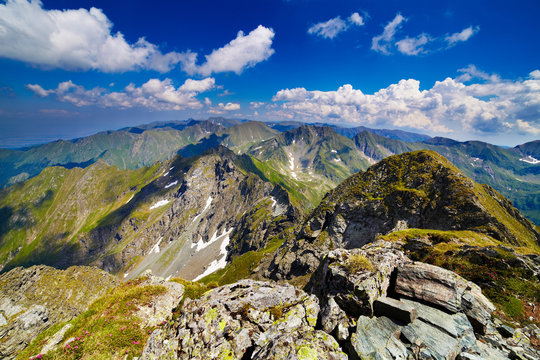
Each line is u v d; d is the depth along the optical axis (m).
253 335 16.28
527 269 22.28
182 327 18.16
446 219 73.00
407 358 13.38
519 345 15.73
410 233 40.28
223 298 19.75
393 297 18.98
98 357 19.58
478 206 69.12
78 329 23.00
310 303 18.50
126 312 24.95
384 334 14.88
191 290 31.30
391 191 93.12
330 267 21.08
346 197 107.88
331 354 13.37
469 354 13.71
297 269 104.75
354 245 94.69
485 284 22.73
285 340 14.40
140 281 33.44
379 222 90.50
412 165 98.62
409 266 20.06
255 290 20.95
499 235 62.22
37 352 20.95
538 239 71.00
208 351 15.87
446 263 27.05
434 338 14.52
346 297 17.86
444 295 17.47
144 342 21.78
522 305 19.67
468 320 16.27
